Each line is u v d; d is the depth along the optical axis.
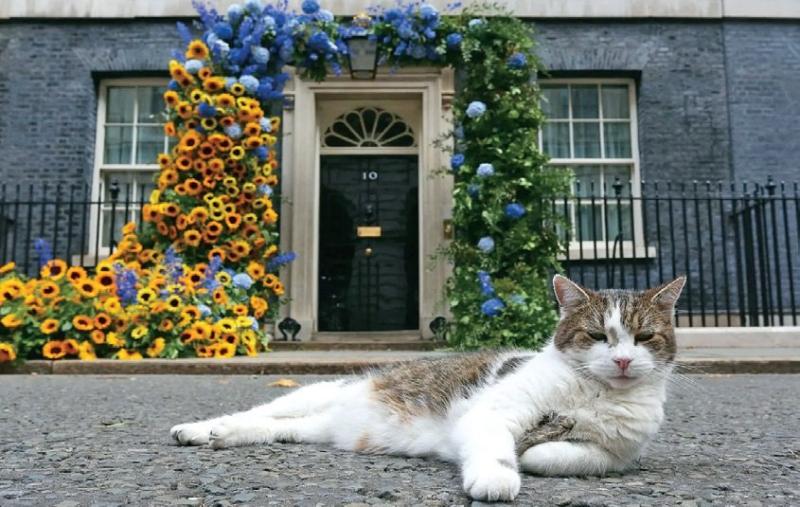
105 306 6.09
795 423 3.29
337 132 9.16
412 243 8.95
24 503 1.61
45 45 8.97
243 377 5.56
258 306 7.25
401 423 2.26
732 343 7.40
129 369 5.78
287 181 8.66
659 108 8.95
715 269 8.59
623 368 1.92
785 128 8.97
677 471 2.09
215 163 7.34
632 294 2.14
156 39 8.99
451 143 8.62
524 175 7.05
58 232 8.66
